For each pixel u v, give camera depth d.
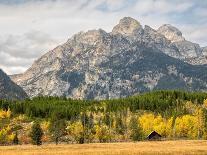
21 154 71.12
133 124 164.50
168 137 183.75
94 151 75.25
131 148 86.50
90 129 195.50
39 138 140.00
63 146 106.00
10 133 199.88
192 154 67.75
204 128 160.50
